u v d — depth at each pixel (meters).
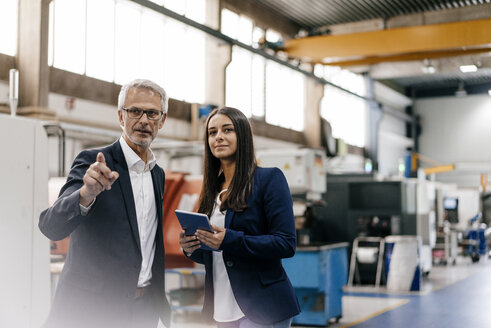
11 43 8.45
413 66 15.42
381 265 8.96
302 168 6.01
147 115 1.82
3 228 2.29
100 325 1.70
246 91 14.15
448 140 23.19
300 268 5.64
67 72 9.47
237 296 1.93
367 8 14.19
